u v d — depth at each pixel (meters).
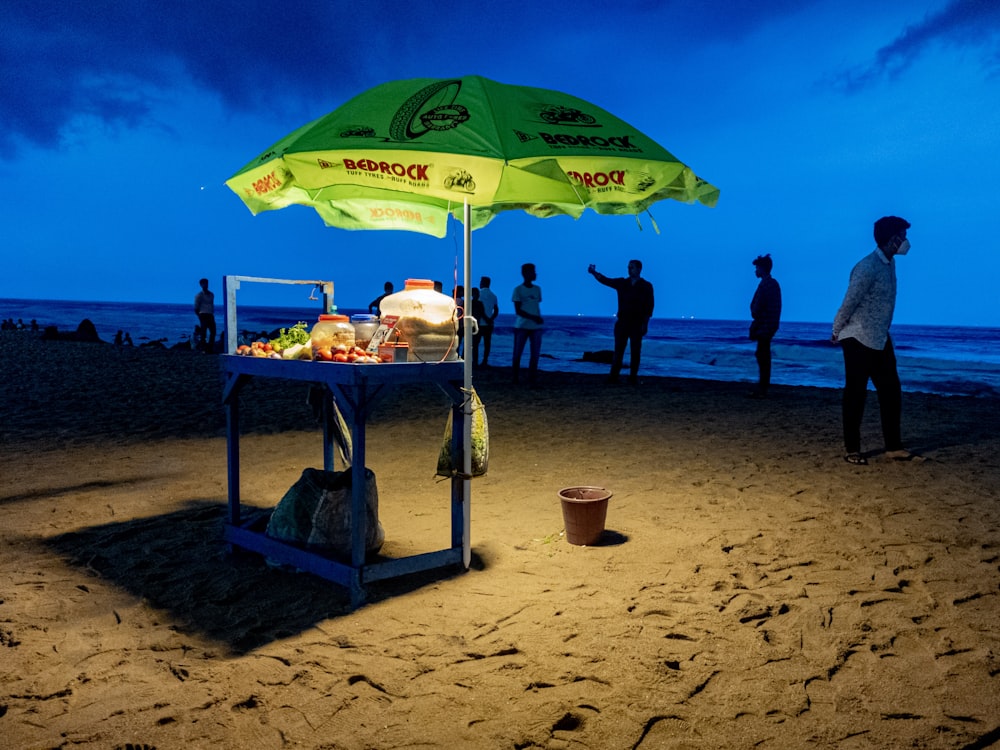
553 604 3.37
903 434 7.82
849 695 2.53
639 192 3.13
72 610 3.31
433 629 3.11
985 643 2.89
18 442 7.39
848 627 3.07
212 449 7.13
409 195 4.26
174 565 3.92
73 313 80.44
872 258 6.02
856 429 6.32
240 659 2.85
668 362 24.30
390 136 2.93
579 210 4.12
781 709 2.45
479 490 5.62
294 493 3.80
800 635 3.01
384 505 5.16
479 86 3.21
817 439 7.55
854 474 5.91
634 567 3.85
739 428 8.30
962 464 6.26
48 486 5.63
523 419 9.06
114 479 5.88
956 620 3.11
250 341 4.50
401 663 2.81
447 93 3.19
